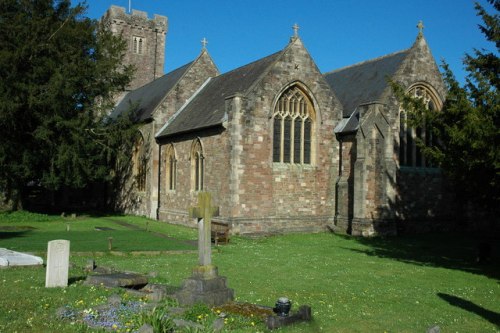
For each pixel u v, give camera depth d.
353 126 30.42
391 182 29.33
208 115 31.67
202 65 40.12
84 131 35.19
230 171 27.89
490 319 11.00
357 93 33.50
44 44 32.47
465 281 15.60
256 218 28.41
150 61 59.72
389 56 34.53
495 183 15.90
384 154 29.17
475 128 15.38
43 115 32.66
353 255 21.05
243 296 12.63
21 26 31.30
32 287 12.02
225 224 24.55
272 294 13.02
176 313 10.04
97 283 12.61
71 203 50.41
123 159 38.81
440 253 22.39
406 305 12.14
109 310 9.94
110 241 20.30
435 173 32.31
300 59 30.48
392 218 29.20
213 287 11.23
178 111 38.59
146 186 39.00
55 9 35.69
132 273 13.88
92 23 37.88
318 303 12.01
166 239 24.92
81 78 34.72
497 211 18.95
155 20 60.03
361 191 28.41
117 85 39.09
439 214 32.38
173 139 35.25
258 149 28.69
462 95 17.34
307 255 20.75
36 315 9.60
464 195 19.58
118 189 44.66
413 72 31.50
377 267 17.97
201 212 11.66
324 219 31.00
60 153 33.06
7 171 34.25
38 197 49.09
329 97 31.56
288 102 30.42
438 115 18.48
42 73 32.31
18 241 22.22
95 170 37.38
